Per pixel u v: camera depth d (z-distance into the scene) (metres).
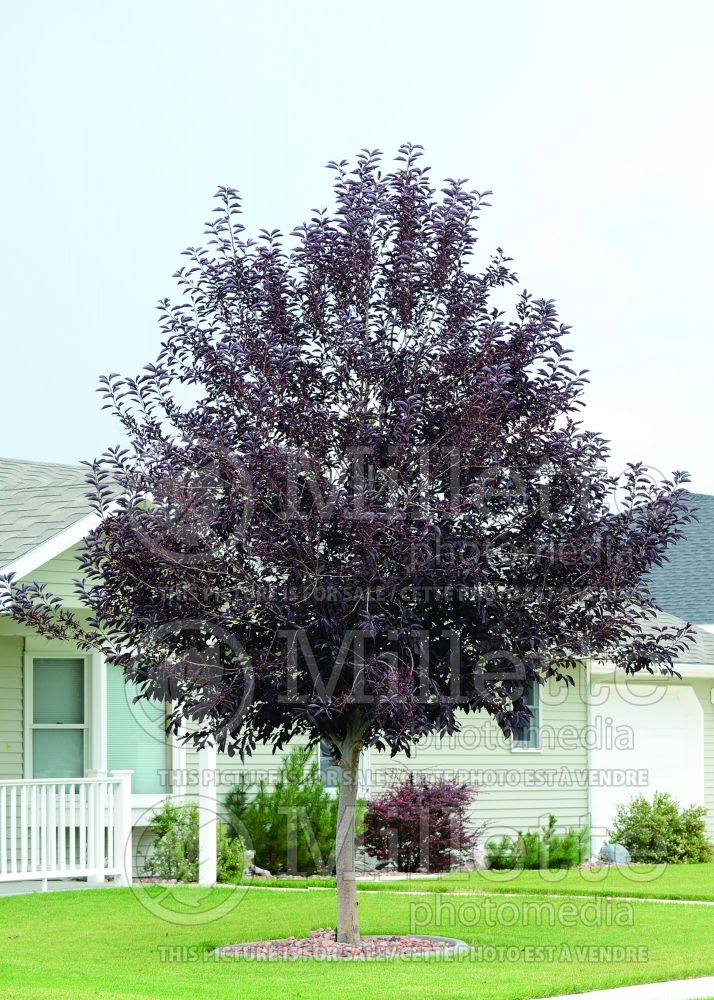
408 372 12.62
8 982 11.27
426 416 12.46
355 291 12.90
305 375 12.66
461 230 13.00
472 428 12.30
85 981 11.38
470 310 12.81
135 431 12.97
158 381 13.03
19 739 18.27
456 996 10.62
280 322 12.77
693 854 24.38
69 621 13.49
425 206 13.02
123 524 12.69
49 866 17.17
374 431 12.23
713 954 13.05
